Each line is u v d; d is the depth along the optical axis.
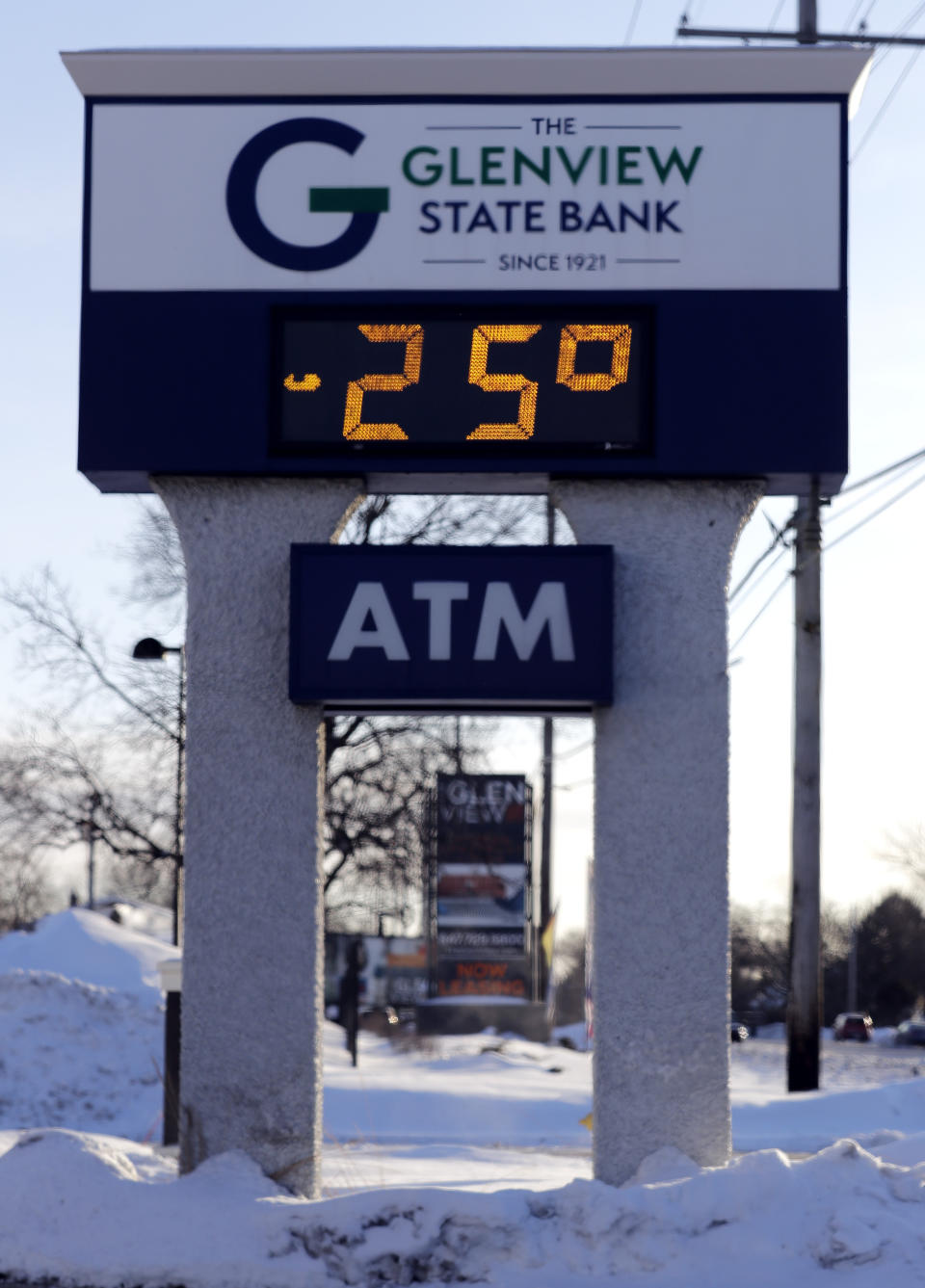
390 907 31.28
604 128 9.42
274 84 9.46
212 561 9.38
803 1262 7.70
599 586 9.06
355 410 9.33
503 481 9.50
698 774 9.12
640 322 9.33
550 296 9.34
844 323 9.29
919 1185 8.05
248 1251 8.01
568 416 9.28
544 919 38.12
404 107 9.46
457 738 29.73
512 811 44.22
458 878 44.31
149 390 9.37
